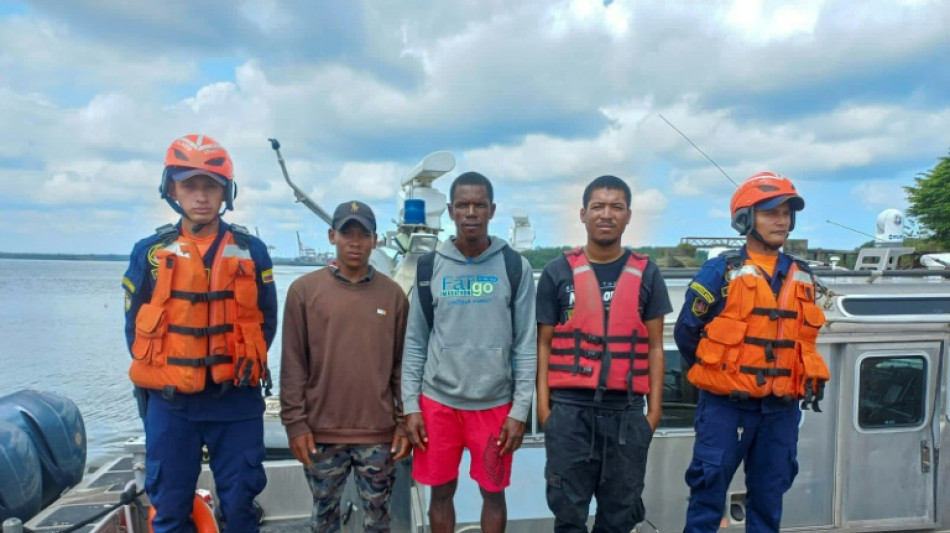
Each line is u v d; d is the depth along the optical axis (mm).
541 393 2947
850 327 3881
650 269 2918
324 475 2885
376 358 2887
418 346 2947
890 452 4000
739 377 2865
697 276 3068
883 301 3895
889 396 3990
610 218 2812
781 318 2881
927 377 3994
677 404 3957
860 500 3986
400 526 3703
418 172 4699
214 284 2623
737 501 3984
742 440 2967
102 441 11844
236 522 2768
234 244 2717
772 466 2959
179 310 2562
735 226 3100
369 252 2889
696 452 3035
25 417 4258
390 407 2939
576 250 2994
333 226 2900
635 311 2836
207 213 2623
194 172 2535
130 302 2703
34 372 19734
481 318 2820
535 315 2939
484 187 2824
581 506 2863
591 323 2832
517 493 3781
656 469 3916
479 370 2807
